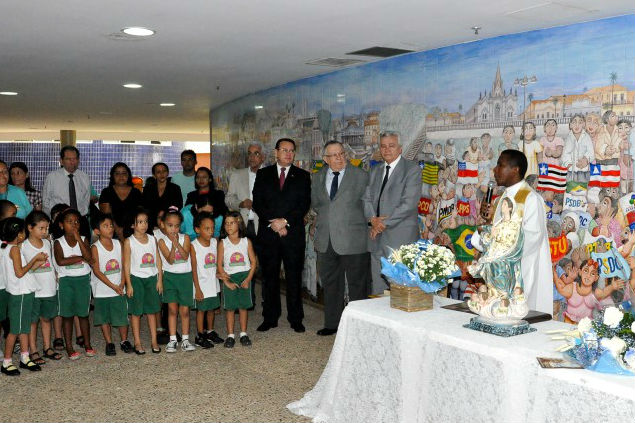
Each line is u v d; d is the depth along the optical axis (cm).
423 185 623
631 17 450
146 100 1050
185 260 564
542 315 340
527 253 395
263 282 645
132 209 674
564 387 261
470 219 570
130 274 546
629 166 452
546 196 508
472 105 566
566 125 492
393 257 374
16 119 1433
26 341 505
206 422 398
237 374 497
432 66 604
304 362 529
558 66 496
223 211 677
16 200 641
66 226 529
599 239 471
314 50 612
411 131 633
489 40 547
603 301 471
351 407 370
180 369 510
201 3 439
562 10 444
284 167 636
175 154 2988
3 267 493
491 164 550
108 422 398
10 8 457
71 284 531
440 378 315
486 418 292
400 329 339
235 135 1053
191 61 677
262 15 473
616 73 459
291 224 630
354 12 461
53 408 422
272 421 399
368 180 610
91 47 600
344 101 729
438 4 436
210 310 597
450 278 371
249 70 738
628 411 238
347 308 382
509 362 283
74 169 694
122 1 436
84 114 1300
